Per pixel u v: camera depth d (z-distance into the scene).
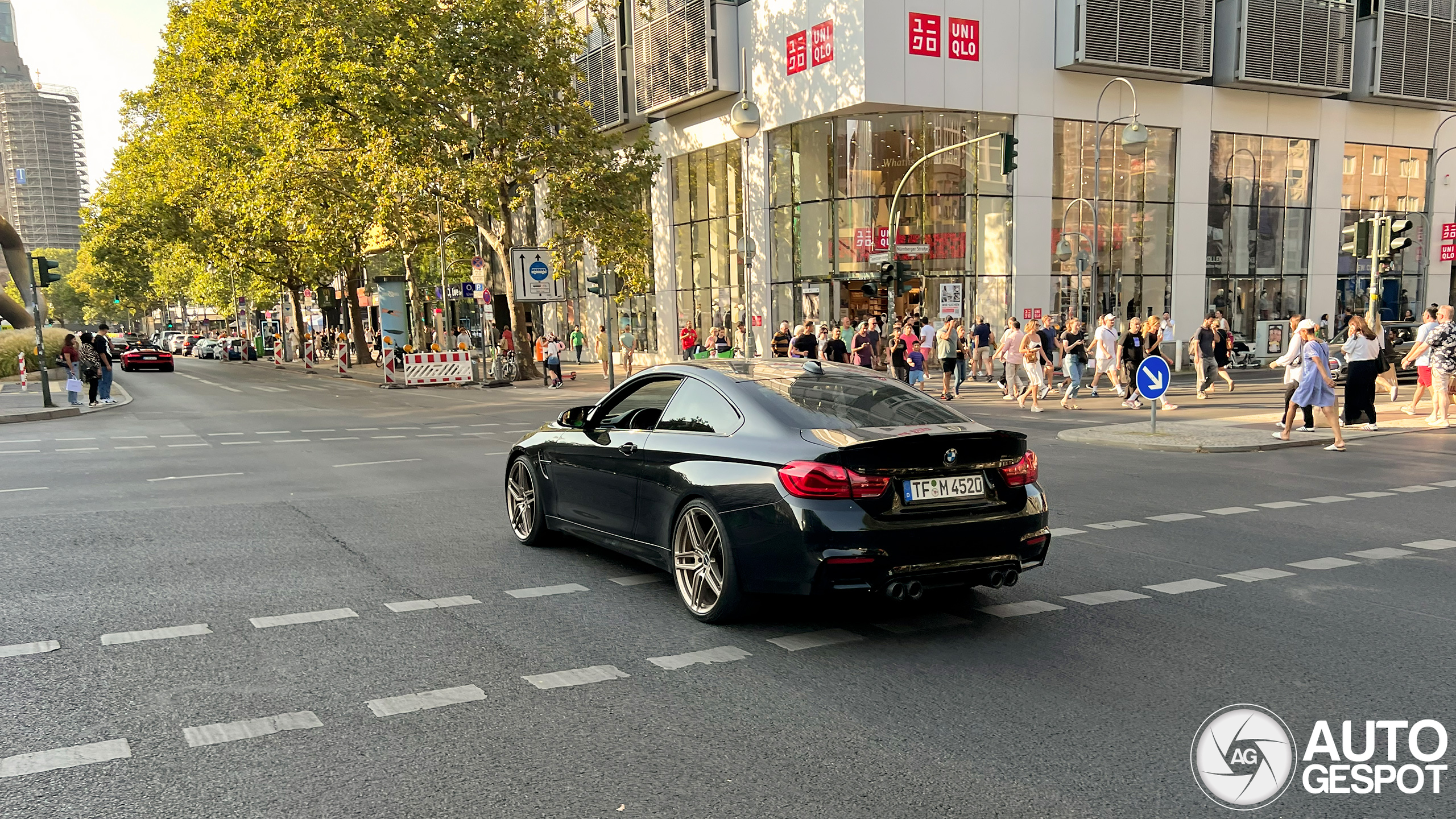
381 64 24.98
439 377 29.11
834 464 4.59
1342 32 31.00
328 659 4.55
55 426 17.55
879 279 23.95
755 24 28.36
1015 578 4.94
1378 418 15.84
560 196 26.53
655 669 4.42
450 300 49.69
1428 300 35.84
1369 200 34.09
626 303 37.53
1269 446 12.67
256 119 30.09
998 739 3.62
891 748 3.54
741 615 5.08
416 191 26.91
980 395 21.95
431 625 5.11
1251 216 31.64
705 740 3.62
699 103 31.00
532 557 6.70
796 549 4.61
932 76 25.66
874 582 4.58
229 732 3.70
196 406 22.30
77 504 8.86
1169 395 21.45
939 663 4.51
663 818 3.00
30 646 4.73
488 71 25.81
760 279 29.48
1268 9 29.56
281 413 19.78
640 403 6.10
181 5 37.28
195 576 6.13
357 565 6.47
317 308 65.12
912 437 4.68
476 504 8.88
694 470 5.16
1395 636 4.89
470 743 3.60
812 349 20.09
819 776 3.30
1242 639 4.86
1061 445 13.45
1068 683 4.23
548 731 3.70
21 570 6.28
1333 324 33.69
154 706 3.96
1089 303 28.81
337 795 3.17
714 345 26.14
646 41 32.16
